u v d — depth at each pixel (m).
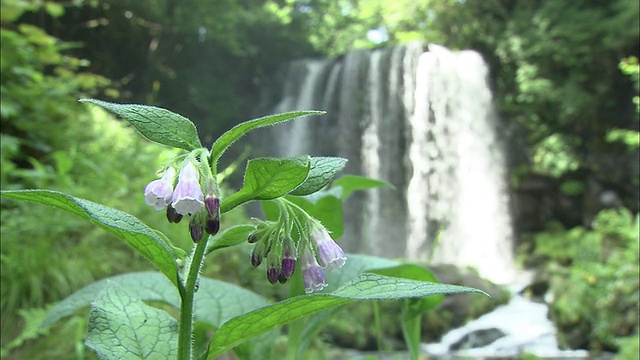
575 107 15.50
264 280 5.87
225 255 5.70
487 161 17.06
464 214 16.84
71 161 5.84
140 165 6.88
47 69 10.60
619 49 15.52
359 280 1.10
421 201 17.30
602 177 15.42
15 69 6.70
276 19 20.56
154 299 1.97
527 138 16.84
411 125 17.86
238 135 1.11
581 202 15.75
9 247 4.31
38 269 4.27
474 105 17.69
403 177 17.62
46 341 3.69
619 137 14.89
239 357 1.77
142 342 1.23
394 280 1.08
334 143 18.72
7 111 5.98
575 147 15.84
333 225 1.94
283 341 4.47
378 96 18.50
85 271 4.48
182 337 1.13
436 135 17.59
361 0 24.16
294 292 1.91
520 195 16.38
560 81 16.41
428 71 17.97
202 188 1.06
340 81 19.31
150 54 18.05
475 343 10.56
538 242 15.30
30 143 6.25
